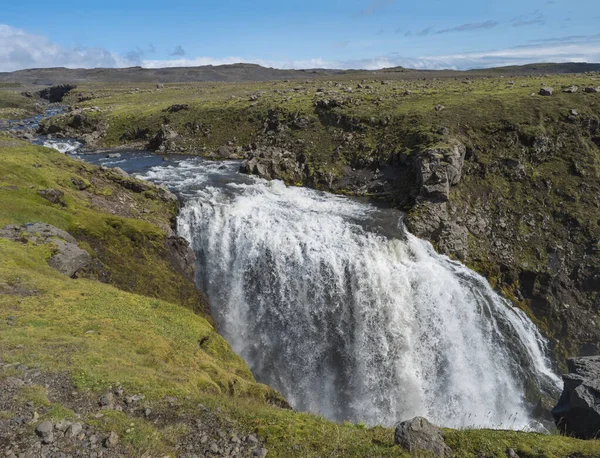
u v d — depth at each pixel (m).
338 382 37.22
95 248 34.12
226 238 43.41
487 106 63.88
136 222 38.94
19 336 17.92
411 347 38.94
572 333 42.94
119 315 23.34
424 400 36.72
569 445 13.54
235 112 81.31
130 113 93.12
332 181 57.66
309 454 12.88
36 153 49.47
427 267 42.06
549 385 39.50
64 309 22.28
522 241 47.72
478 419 36.16
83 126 92.38
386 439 13.62
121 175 49.69
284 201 51.00
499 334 41.69
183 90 141.00
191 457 12.59
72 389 14.65
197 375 18.73
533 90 71.94
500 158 54.62
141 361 18.39
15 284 23.78
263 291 40.81
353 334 38.97
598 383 18.06
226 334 38.97
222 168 63.34
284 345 39.00
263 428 13.97
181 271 38.09
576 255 46.56
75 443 12.17
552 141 55.88
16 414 12.78
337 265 40.31
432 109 65.00
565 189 51.53
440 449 13.01
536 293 44.72
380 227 45.94
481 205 50.75
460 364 39.31
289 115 73.56
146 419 13.86
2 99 162.50
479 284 43.16
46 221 33.88
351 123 66.69
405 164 55.81
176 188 52.31
